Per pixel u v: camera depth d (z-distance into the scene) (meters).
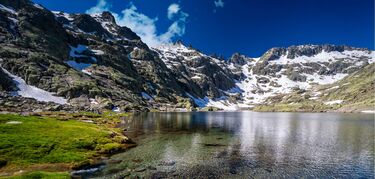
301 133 91.25
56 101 188.25
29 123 66.00
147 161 47.72
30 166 40.22
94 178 37.28
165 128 102.06
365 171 43.41
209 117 189.50
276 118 187.62
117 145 58.88
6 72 195.62
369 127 112.88
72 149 50.56
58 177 34.00
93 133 64.31
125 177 38.00
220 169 43.50
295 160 50.31
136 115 182.00
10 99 160.50
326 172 42.69
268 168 44.56
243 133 90.19
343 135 85.62
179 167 44.12
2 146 44.66
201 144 66.62
